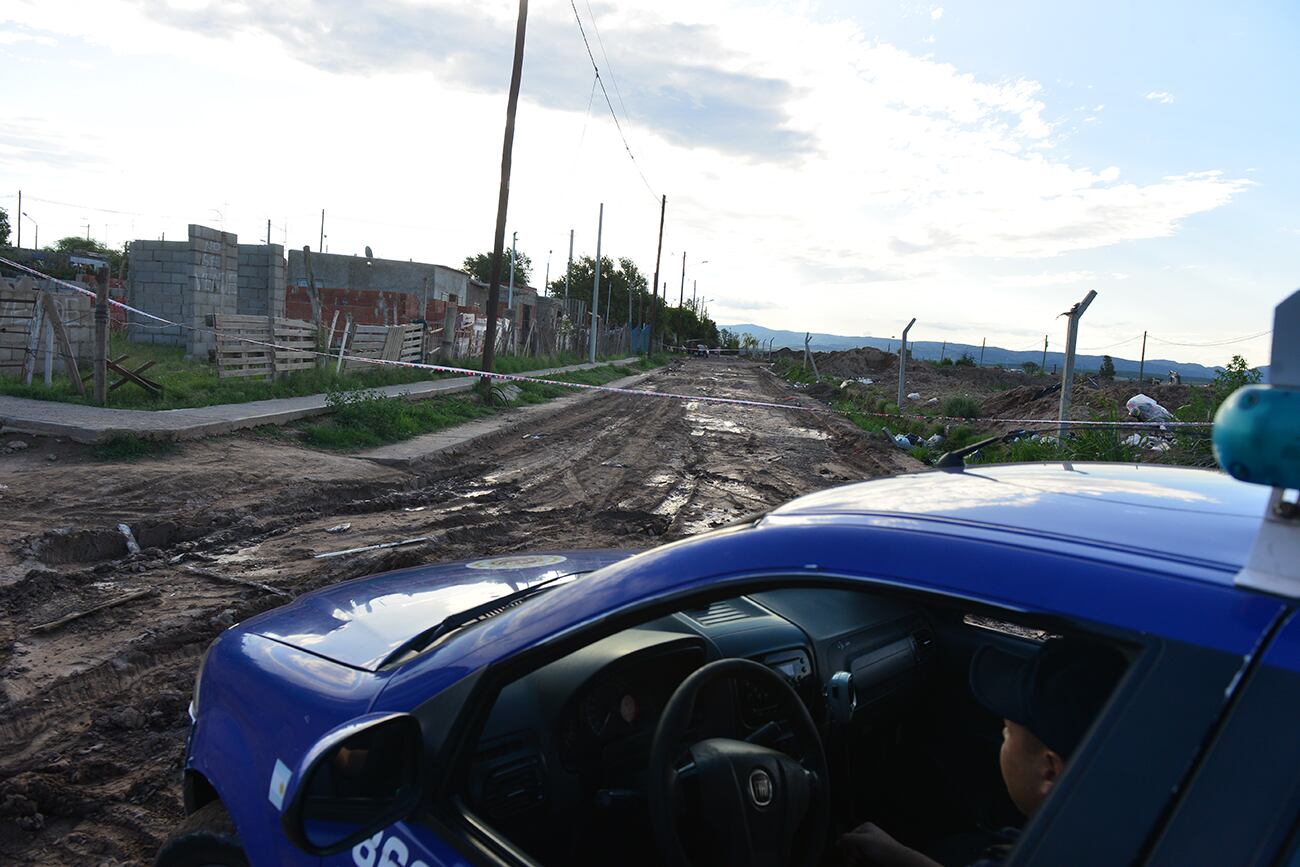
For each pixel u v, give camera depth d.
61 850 3.31
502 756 1.90
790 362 67.12
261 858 2.01
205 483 8.67
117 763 3.86
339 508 8.89
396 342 20.83
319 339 17.11
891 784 2.62
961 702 2.63
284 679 2.23
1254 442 0.98
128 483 8.30
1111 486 1.76
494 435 15.06
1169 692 1.09
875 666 2.52
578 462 13.25
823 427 20.50
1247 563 1.12
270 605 5.85
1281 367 1.00
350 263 35.62
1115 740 1.11
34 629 5.12
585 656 2.05
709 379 44.47
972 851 2.07
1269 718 1.00
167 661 4.94
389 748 1.87
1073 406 18.36
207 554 6.93
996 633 2.69
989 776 2.52
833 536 1.54
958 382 48.41
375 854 1.80
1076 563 1.28
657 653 2.09
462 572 3.02
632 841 1.97
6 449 9.02
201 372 15.26
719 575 1.61
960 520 1.51
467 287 41.94
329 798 1.87
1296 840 0.93
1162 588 1.18
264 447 10.90
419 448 12.50
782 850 1.72
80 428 9.37
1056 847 1.11
